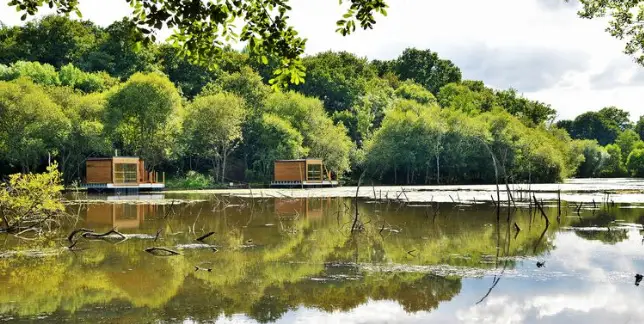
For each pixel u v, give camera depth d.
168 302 12.14
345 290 13.18
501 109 116.06
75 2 8.24
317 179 69.88
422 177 86.44
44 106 60.59
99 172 58.53
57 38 97.62
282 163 68.81
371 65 144.12
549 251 18.53
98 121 65.94
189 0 7.59
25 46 96.69
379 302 12.05
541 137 94.31
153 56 96.69
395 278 14.46
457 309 11.48
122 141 70.31
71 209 35.31
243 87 82.06
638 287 13.23
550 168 85.25
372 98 106.81
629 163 123.88
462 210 33.41
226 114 69.81
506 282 13.89
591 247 19.28
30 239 21.56
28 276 14.80
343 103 105.19
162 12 7.53
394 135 83.69
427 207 35.81
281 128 75.94
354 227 24.92
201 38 8.77
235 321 10.72
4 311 11.46
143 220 28.59
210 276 14.77
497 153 84.38
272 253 18.36
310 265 16.31
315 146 78.69
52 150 62.31
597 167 120.56
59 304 12.02
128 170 59.50
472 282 13.92
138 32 7.88
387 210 33.84
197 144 71.25
